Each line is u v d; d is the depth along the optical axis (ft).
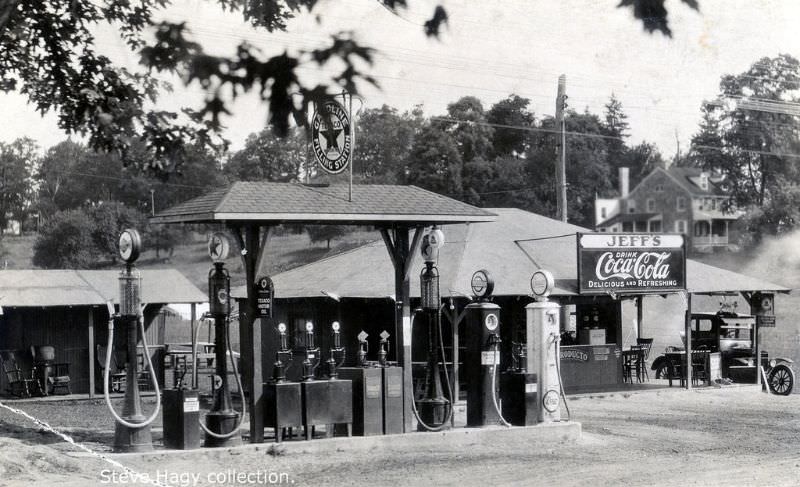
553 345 61.11
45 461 45.91
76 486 41.01
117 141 40.86
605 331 93.91
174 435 50.37
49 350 92.79
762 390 94.73
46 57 52.54
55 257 201.16
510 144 166.09
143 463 47.98
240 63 18.37
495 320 59.67
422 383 78.74
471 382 59.41
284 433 57.57
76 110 51.03
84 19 49.52
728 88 90.68
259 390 53.42
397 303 58.90
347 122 56.95
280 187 57.00
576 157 126.52
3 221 218.18
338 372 56.75
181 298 100.17
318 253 206.39
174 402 50.37
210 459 49.70
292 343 89.71
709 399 85.76
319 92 18.31
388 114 179.22
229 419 51.85
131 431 48.85
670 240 89.30
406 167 177.37
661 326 153.28
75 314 96.84
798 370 118.32
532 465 49.52
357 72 18.08
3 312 92.38
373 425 55.42
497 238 94.89
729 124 97.45
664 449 56.03
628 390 88.94
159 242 218.38
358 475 46.03
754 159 105.19
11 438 57.26
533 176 159.33
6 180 217.77
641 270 87.86
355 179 173.37
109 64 47.42
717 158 102.58
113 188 223.10
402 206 58.29
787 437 61.62
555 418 60.90
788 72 86.33
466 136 169.07
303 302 88.89
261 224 54.03
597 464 50.01
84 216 205.26
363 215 56.54
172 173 35.86
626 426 67.26
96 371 97.40
